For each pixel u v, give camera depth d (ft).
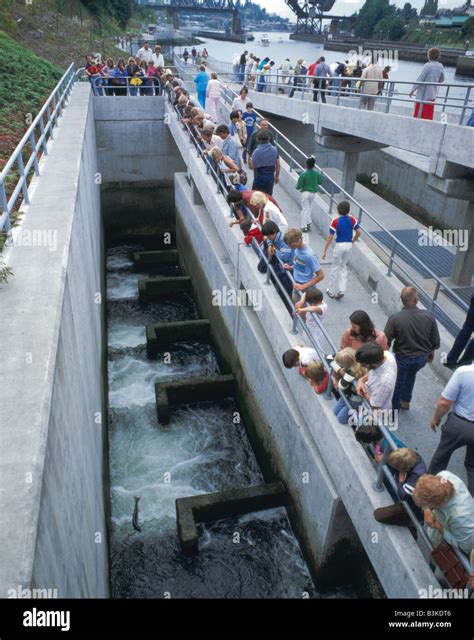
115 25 138.62
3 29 72.84
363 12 251.60
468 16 177.68
